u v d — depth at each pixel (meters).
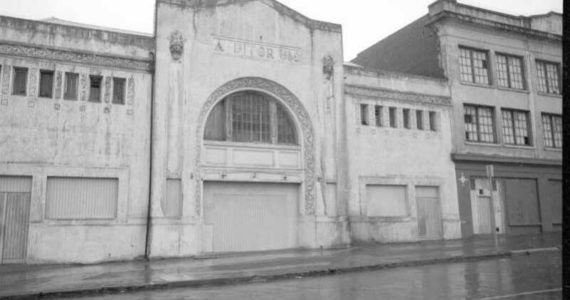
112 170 18.30
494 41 28.73
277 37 21.81
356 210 22.84
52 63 17.91
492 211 18.62
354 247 21.33
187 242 18.70
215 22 20.53
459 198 25.77
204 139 20.41
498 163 27.42
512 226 27.41
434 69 27.52
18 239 16.75
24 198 17.06
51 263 16.92
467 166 26.38
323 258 16.78
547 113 30.23
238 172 20.58
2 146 16.83
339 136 22.38
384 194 24.03
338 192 21.94
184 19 19.92
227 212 20.75
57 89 17.86
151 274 13.45
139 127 18.97
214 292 10.80
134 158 18.70
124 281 12.07
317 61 22.58
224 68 20.48
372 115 24.11
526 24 29.83
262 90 21.47
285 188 22.14
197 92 19.80
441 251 18.25
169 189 18.86
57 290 10.88
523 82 29.72
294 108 22.06
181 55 19.64
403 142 24.70
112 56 18.84
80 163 17.84
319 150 21.97
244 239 20.91
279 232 21.73
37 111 17.47
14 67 17.44
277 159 21.55
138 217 18.45
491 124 28.05
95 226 17.75
